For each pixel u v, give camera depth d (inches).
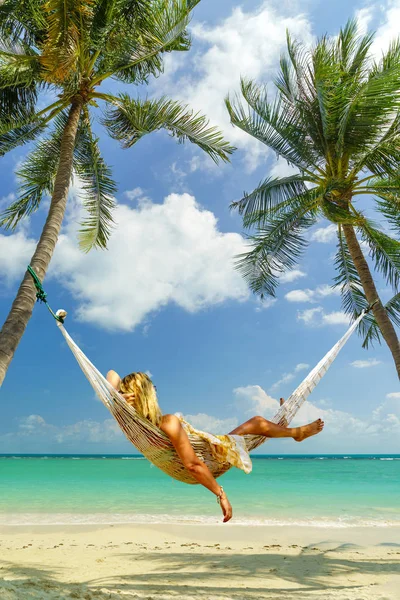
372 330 517.0
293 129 463.5
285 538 389.4
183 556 315.6
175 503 617.9
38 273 305.0
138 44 402.9
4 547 341.4
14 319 281.1
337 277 526.9
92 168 457.1
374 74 409.4
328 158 455.2
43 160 457.4
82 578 253.9
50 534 398.0
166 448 128.0
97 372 142.3
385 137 410.6
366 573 271.0
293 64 473.1
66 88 400.2
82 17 343.6
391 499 674.8
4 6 372.8
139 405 133.8
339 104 403.2
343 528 442.6
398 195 437.7
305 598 211.8
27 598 155.0
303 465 2087.8
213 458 131.2
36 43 401.4
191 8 391.5
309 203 456.4
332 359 184.2
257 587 236.4
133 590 225.0
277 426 144.8
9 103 399.5
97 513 532.4
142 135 436.8
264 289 473.4
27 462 2096.5
